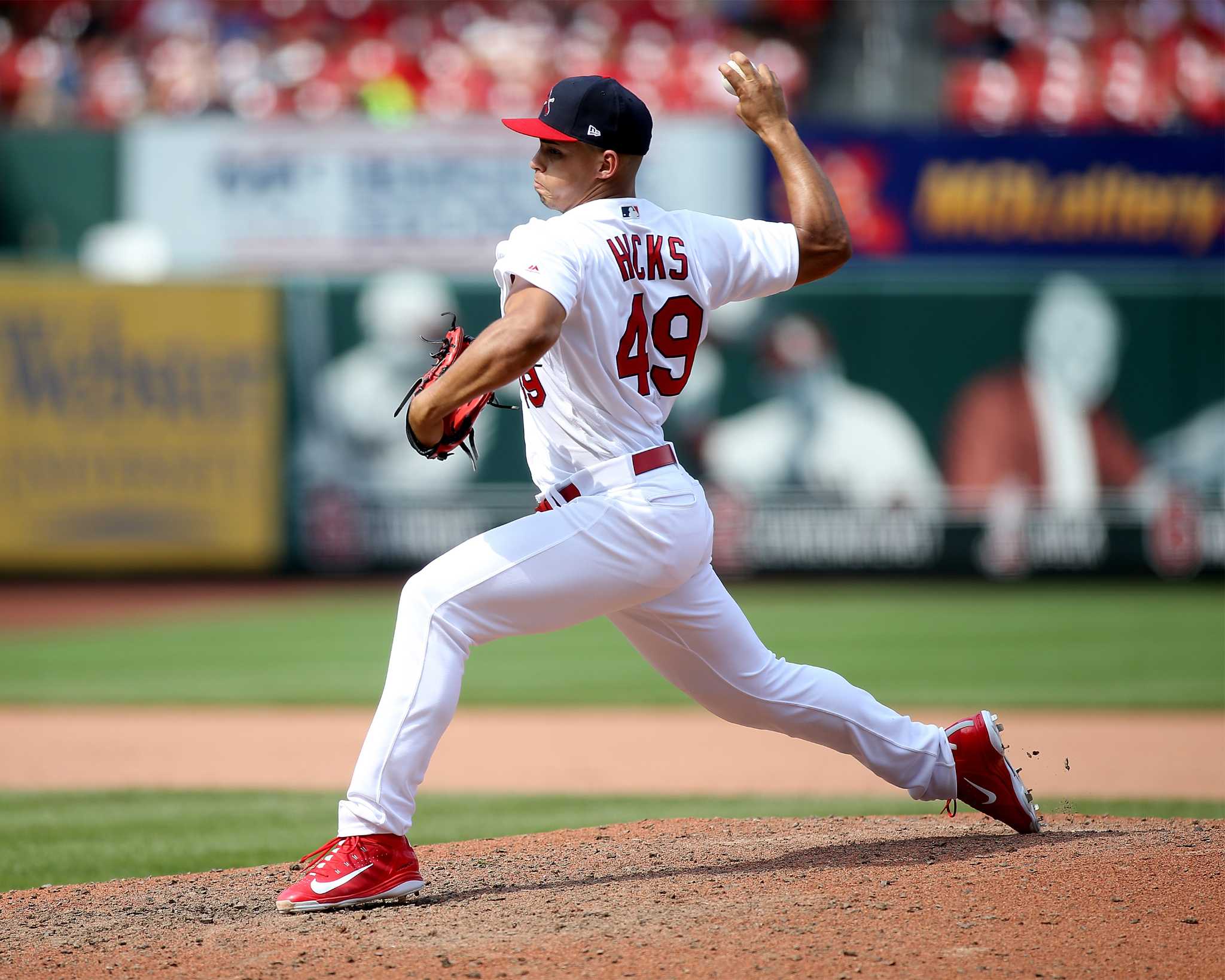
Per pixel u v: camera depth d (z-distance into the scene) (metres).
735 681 12.19
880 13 58.00
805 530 51.50
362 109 57.44
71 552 50.34
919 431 51.53
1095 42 58.47
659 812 19.50
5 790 21.97
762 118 12.55
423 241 50.75
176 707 30.20
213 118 51.06
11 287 49.69
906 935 10.21
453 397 10.56
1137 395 51.38
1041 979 9.36
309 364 50.81
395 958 10.18
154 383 50.31
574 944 10.31
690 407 51.22
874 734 12.55
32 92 57.25
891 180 51.03
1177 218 50.94
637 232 11.44
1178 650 36.31
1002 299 51.19
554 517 11.41
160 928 11.59
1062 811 15.77
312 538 50.97
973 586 50.78
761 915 10.80
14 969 10.47
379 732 11.39
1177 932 10.16
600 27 59.81
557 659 38.31
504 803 20.56
